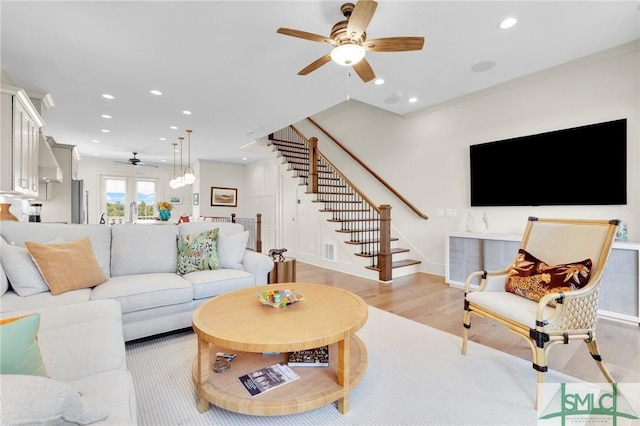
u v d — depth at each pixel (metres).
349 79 3.42
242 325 1.63
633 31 2.56
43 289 2.08
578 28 2.50
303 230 6.21
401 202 5.27
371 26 2.45
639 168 2.89
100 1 2.11
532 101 3.65
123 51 2.78
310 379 1.65
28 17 2.27
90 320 1.56
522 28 2.49
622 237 2.84
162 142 6.46
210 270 2.93
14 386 0.63
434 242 4.79
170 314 2.42
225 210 9.29
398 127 5.34
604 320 2.81
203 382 1.58
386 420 1.53
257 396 1.49
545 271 1.94
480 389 1.78
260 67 3.11
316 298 2.11
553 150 3.44
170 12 2.24
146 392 1.73
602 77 3.11
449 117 4.55
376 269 4.45
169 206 5.98
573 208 3.33
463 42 2.69
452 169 4.52
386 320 2.87
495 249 3.68
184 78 3.35
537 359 1.63
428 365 2.04
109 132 5.61
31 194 3.39
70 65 3.03
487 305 1.99
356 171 6.19
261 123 5.07
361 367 1.79
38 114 3.38
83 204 5.73
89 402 0.95
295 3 2.16
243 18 2.32
